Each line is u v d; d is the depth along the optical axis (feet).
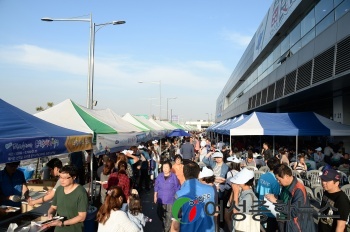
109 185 21.17
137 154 37.32
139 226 14.75
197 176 13.08
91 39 50.62
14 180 18.21
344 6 39.29
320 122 39.27
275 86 66.80
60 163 20.86
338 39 35.12
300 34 58.70
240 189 14.61
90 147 21.17
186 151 48.96
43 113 25.25
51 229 15.42
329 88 43.88
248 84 130.62
